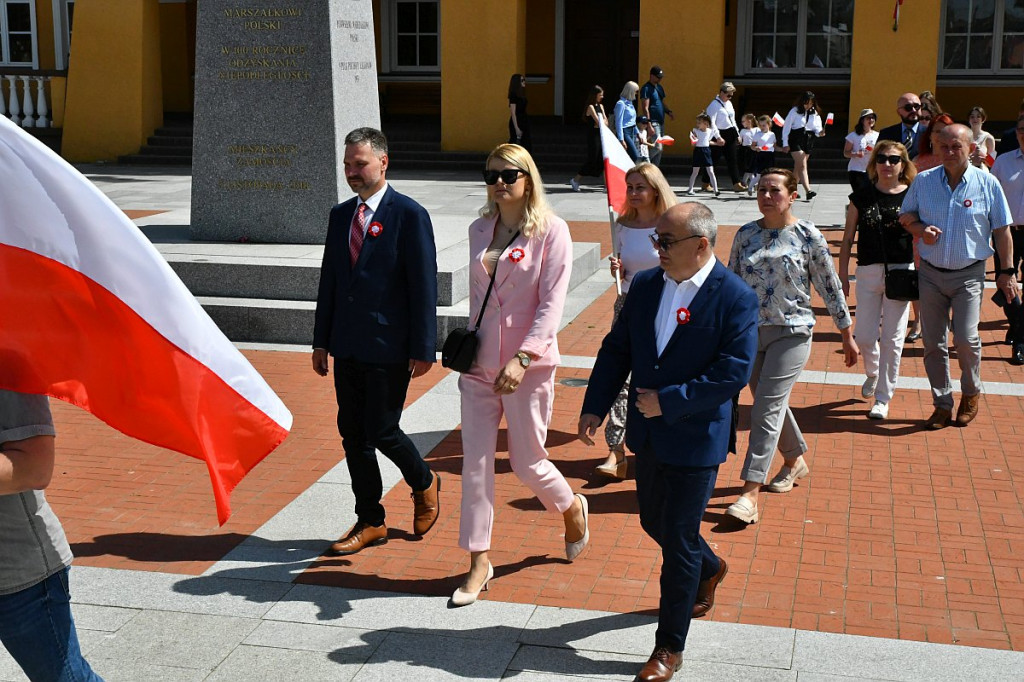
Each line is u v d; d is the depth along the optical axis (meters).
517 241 4.87
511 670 4.34
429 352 5.25
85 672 3.43
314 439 7.13
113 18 24.05
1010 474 6.54
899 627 4.68
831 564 5.32
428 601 4.93
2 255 3.13
